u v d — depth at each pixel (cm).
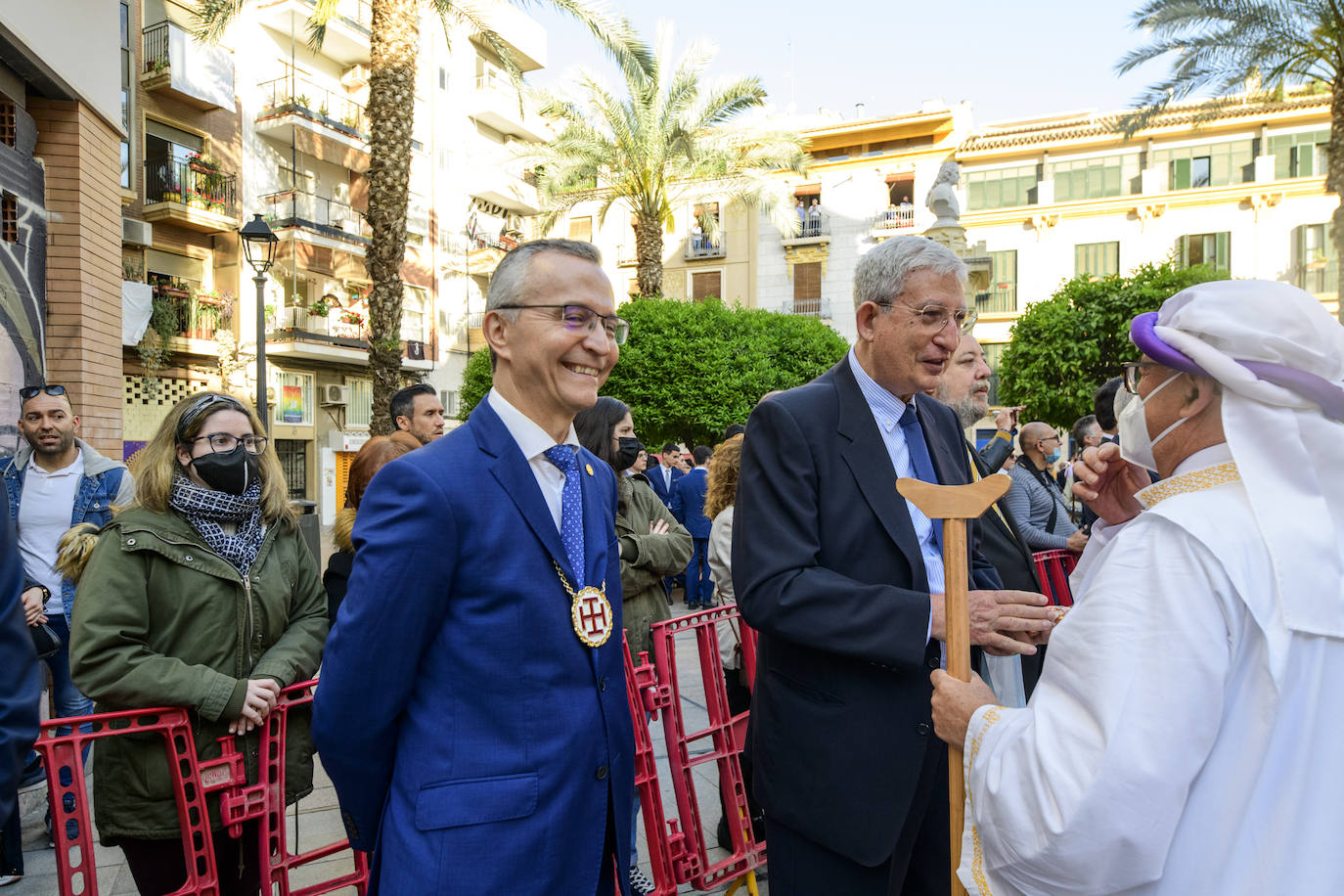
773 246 3148
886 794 185
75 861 321
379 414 1094
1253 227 2689
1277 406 116
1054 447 459
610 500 191
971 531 232
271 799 233
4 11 621
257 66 2100
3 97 669
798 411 203
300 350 2078
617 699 172
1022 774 116
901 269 200
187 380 1892
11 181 637
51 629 396
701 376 1912
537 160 2255
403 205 1091
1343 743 110
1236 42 1487
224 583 229
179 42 1825
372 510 156
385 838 153
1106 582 115
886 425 211
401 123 1083
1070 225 2889
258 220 834
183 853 221
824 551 198
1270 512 111
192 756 216
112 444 823
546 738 157
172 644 223
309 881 311
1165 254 2783
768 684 208
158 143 1880
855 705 190
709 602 959
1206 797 107
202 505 228
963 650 158
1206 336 121
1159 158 2795
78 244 748
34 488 407
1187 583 109
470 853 147
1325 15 1325
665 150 1959
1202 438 127
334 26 2145
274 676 228
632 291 3216
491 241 2809
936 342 200
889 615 177
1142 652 108
